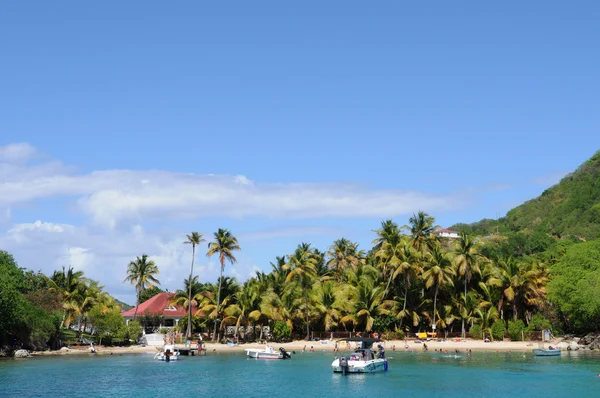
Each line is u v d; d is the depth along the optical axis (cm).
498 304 10594
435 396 4966
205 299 11038
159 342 10969
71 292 10625
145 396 5025
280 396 5038
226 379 6144
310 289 11500
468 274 10662
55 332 9619
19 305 7919
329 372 6706
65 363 7681
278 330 10488
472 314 10744
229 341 10900
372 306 10594
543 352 8431
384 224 11662
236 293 10706
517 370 6631
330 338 10906
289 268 11944
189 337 10856
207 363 7844
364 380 5994
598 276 8712
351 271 11925
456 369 6812
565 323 10706
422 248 11231
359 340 7038
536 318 10369
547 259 13650
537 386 5422
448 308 10756
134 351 9731
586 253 9644
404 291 11038
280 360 8250
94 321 10119
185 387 5553
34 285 10575
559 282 9456
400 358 8206
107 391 5278
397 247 10956
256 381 5981
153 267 12544
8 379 5994
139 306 13738
